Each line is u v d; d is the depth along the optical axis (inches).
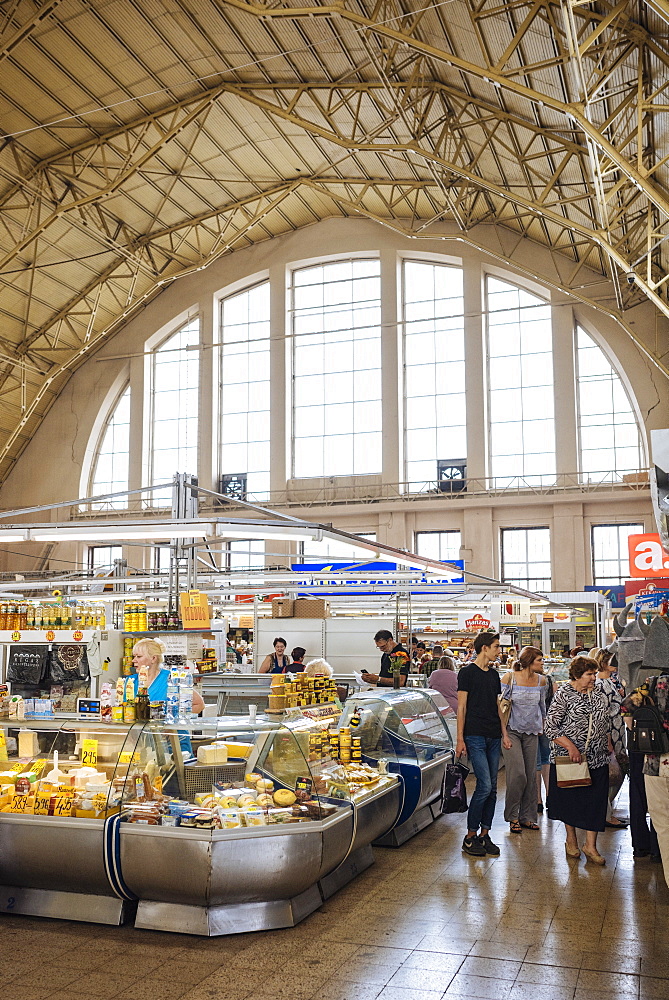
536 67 482.6
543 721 301.3
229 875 187.3
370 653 489.1
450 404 1002.1
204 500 1050.1
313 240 1048.2
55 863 197.8
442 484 985.5
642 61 464.1
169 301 1089.4
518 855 255.1
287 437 1031.0
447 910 203.0
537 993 156.7
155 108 777.6
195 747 203.2
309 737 213.8
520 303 994.1
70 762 216.4
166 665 275.1
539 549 949.8
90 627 267.1
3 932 192.2
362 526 1003.9
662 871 235.9
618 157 462.6
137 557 1060.5
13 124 761.0
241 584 510.6
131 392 1091.3
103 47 689.6
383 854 258.2
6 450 996.6
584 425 957.8
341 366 1043.3
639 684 222.5
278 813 198.2
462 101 682.2
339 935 187.6
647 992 156.6
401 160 824.3
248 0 591.5
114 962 173.6
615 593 754.8
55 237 892.6
